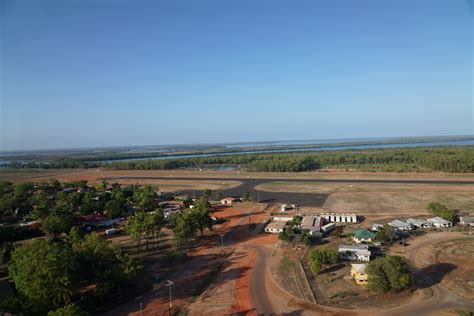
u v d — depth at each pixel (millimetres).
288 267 71750
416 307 53844
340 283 63719
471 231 92562
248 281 65438
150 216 88625
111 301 58250
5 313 49281
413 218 107000
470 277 64250
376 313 52344
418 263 71688
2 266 73938
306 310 53844
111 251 63969
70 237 82000
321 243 87875
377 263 61031
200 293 60844
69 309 43812
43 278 52062
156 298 59250
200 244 89875
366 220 107812
